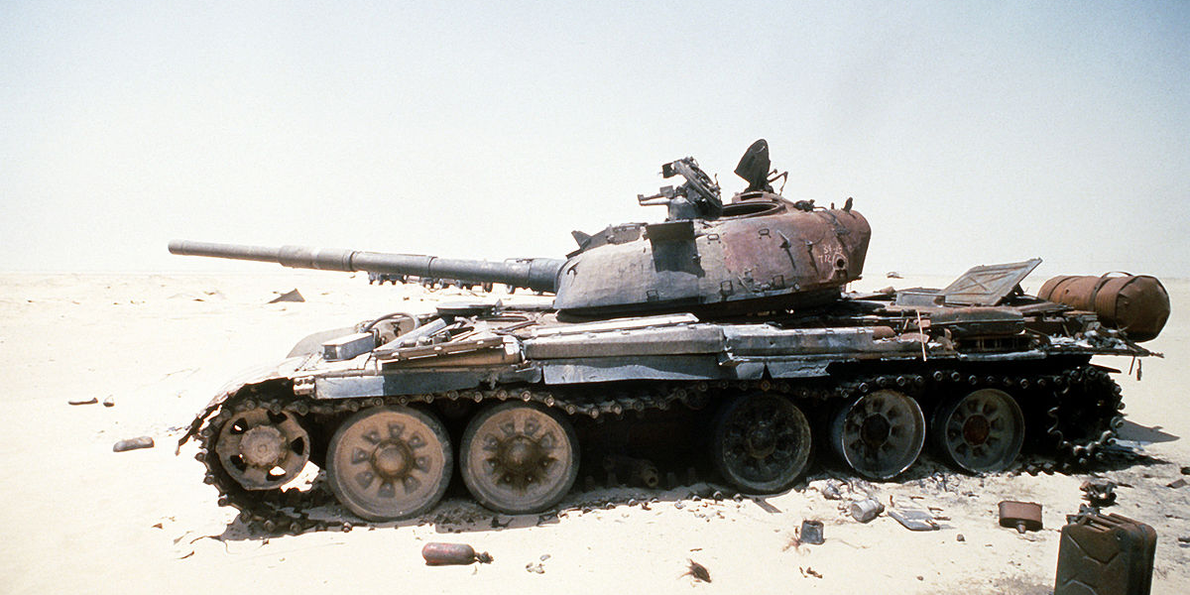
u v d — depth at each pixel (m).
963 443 9.14
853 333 8.32
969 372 8.91
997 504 8.12
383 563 6.74
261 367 8.05
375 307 29.70
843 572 6.46
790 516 7.76
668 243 9.09
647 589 6.18
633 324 8.16
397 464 7.76
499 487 8.01
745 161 10.49
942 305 9.77
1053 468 9.26
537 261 10.70
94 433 11.41
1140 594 4.95
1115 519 5.19
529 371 7.64
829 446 8.85
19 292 29.14
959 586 6.18
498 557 6.83
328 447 7.68
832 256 9.04
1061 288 10.73
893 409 8.95
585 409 7.73
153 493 8.70
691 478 8.77
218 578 6.46
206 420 7.36
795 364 8.12
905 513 7.73
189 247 11.80
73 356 18.20
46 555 6.95
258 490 7.71
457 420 8.37
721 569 6.53
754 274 8.81
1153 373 16.30
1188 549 6.86
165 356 18.25
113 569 6.64
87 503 8.36
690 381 8.15
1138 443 10.52
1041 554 6.81
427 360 7.43
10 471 9.53
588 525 7.54
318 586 6.30
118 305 28.02
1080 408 9.40
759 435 8.38
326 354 7.81
